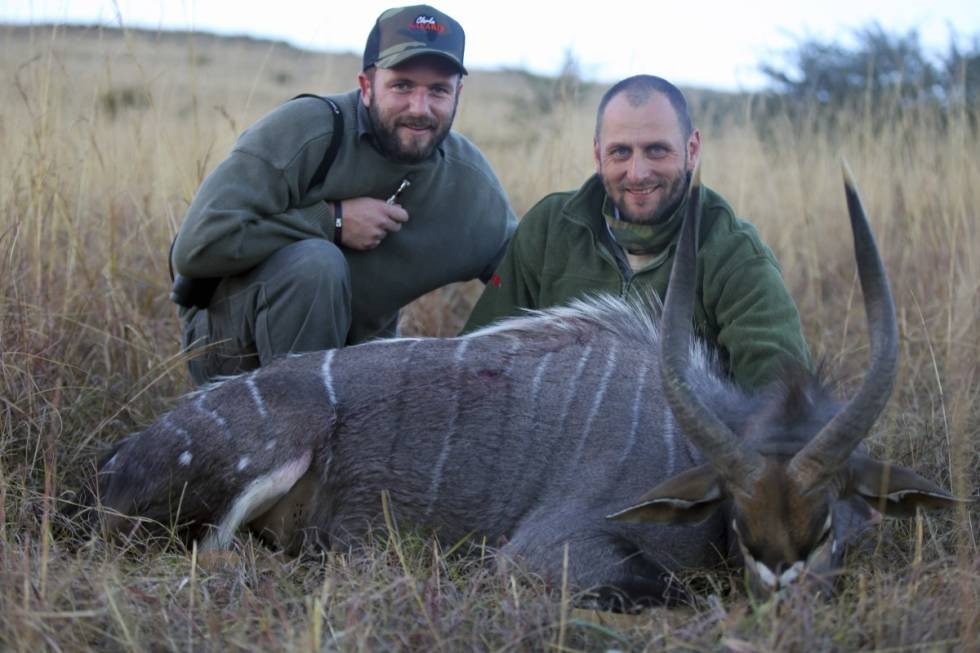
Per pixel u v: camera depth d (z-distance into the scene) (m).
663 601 3.09
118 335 4.47
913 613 2.61
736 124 8.20
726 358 3.72
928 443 3.87
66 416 3.98
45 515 3.02
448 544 3.42
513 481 3.38
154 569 3.03
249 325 4.09
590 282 3.89
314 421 3.42
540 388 3.46
